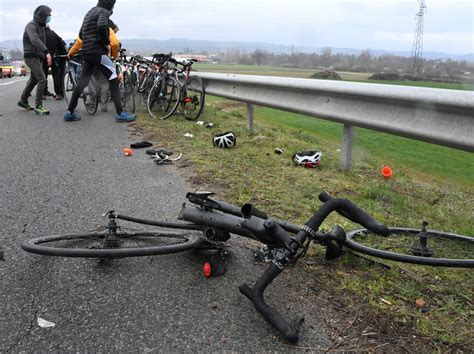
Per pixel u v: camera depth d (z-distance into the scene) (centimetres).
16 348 209
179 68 1017
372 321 237
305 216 385
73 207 394
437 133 396
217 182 470
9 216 371
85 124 831
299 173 518
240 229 272
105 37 802
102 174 501
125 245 305
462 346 219
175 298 254
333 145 755
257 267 292
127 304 247
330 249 292
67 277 273
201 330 226
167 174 503
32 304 245
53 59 1188
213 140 652
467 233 363
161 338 219
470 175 596
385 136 896
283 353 212
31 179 477
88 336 219
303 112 589
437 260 278
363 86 475
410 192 480
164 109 970
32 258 296
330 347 217
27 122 846
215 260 279
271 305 249
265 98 688
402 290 265
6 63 3019
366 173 545
